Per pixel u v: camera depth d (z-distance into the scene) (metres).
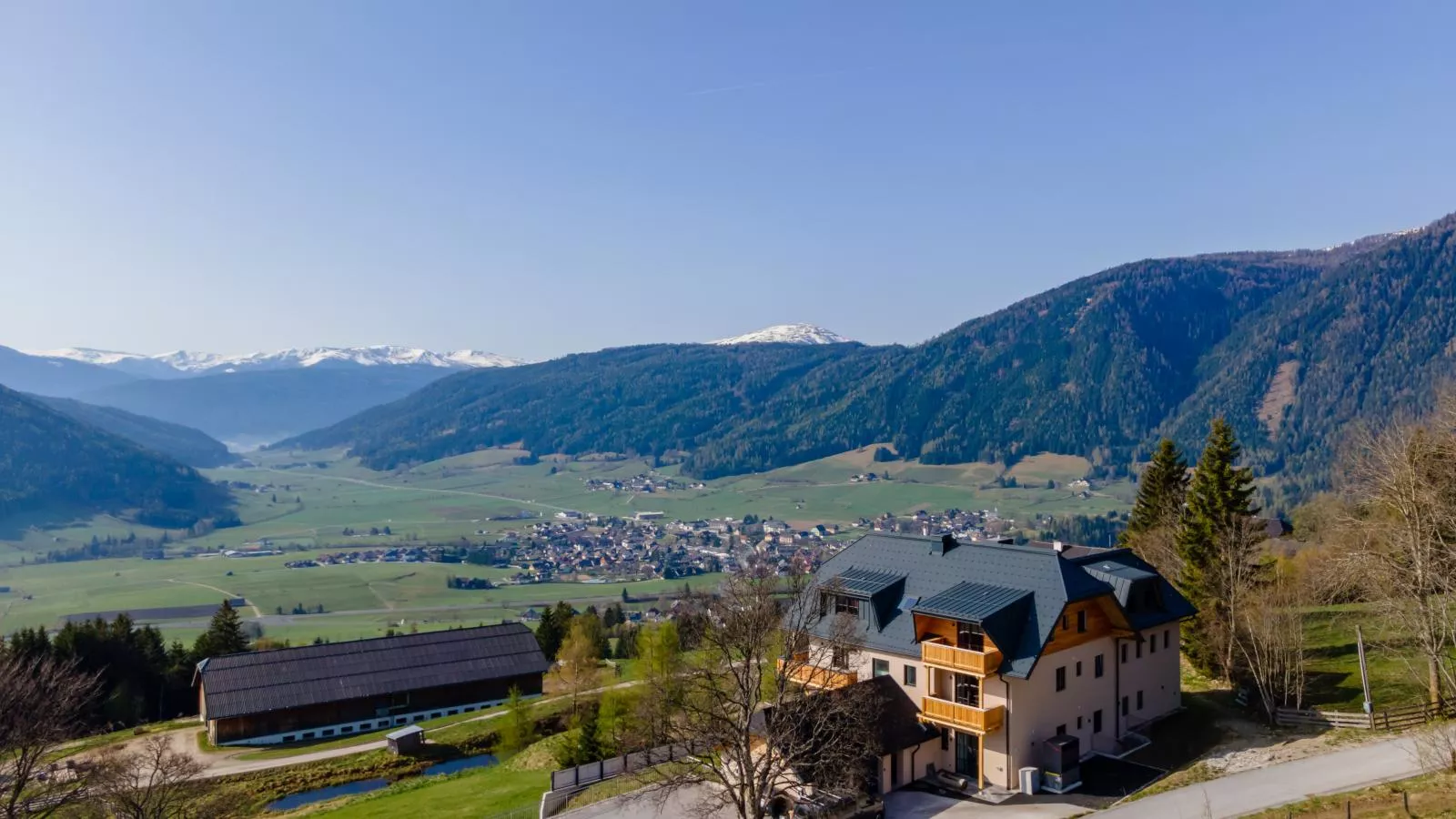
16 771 49.72
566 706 90.56
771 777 42.25
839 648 45.66
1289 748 50.75
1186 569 69.81
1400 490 55.88
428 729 88.88
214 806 52.66
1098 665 55.03
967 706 50.62
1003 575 55.47
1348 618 75.50
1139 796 45.88
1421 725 49.72
